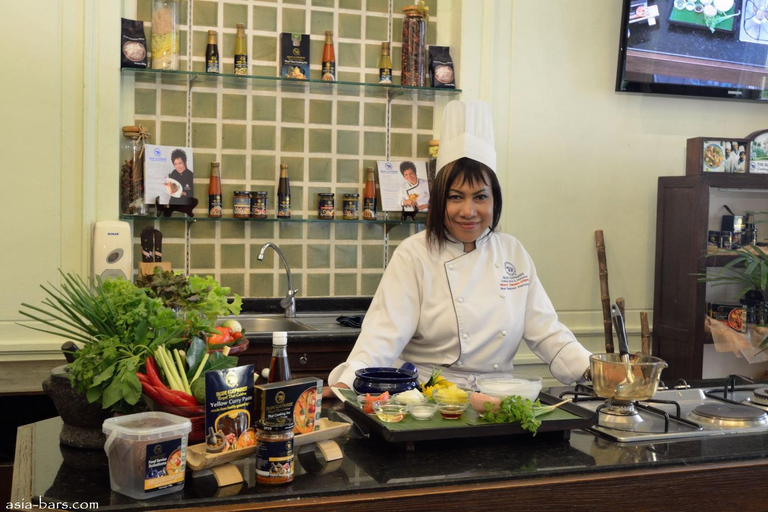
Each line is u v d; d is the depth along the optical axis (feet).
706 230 11.36
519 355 12.01
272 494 4.07
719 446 5.16
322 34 11.70
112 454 4.07
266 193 11.23
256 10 11.39
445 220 7.24
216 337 5.16
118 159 10.27
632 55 12.09
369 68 11.97
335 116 11.80
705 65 12.38
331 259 11.91
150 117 10.97
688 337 11.51
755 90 12.64
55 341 10.03
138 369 4.79
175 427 4.08
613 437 5.25
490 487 4.35
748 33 12.46
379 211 12.07
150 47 10.87
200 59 11.20
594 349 12.48
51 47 9.91
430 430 4.86
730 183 11.43
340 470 4.51
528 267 7.68
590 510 4.56
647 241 12.69
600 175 12.41
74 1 9.96
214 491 4.12
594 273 12.44
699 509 4.80
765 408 6.24
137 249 11.00
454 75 11.87
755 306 11.46
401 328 7.11
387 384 5.54
